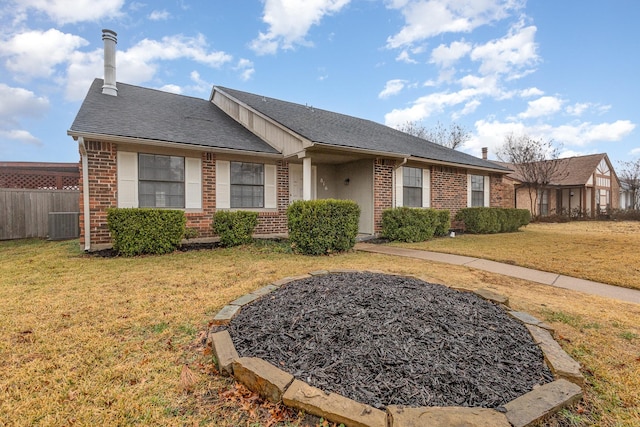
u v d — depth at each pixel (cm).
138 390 220
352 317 296
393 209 983
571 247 866
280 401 202
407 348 248
